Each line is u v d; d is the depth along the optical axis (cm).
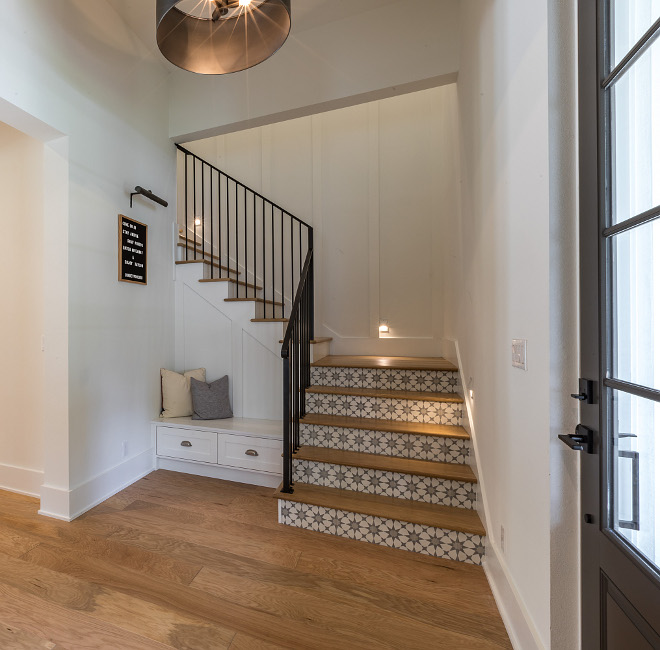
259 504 229
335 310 366
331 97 247
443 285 334
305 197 376
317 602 148
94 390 228
